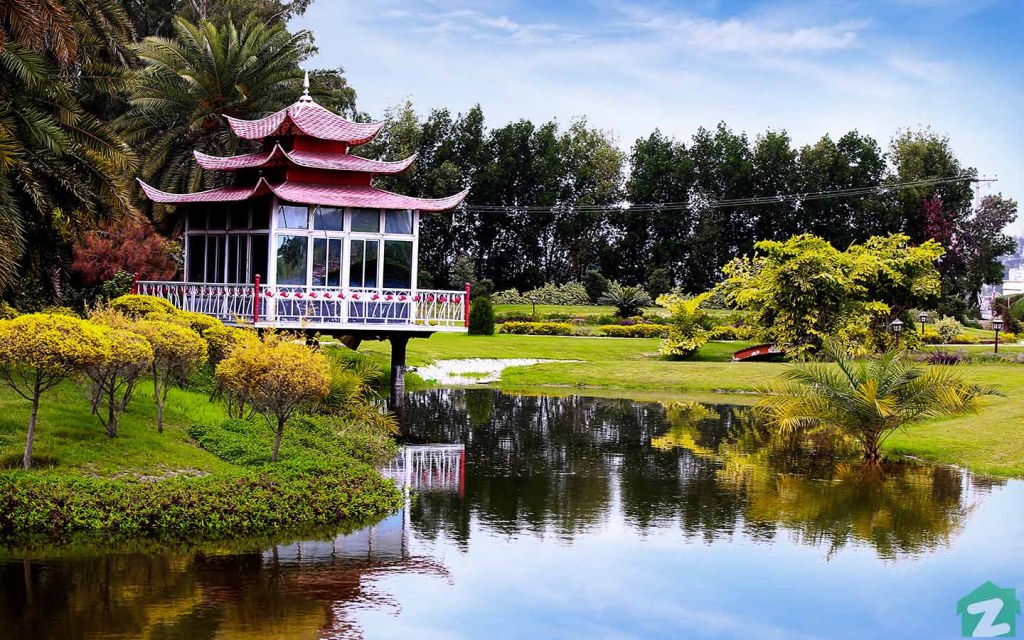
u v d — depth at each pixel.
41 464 14.45
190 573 12.03
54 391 18.20
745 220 79.88
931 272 41.94
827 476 19.12
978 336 62.12
